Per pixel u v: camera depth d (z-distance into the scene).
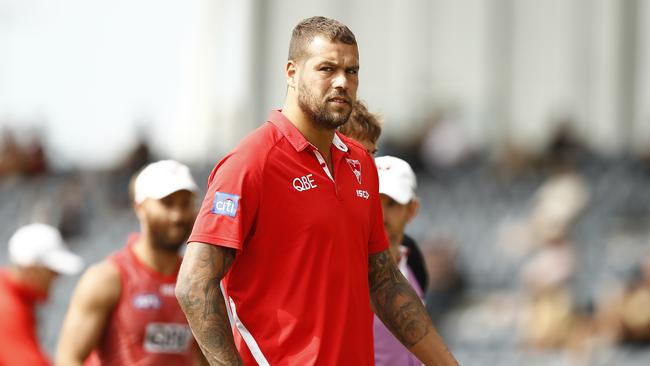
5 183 58.38
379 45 59.97
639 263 43.78
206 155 58.22
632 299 37.25
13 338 23.31
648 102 57.53
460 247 47.16
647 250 44.28
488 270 47.03
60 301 47.09
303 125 12.56
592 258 45.06
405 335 13.68
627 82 57.66
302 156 12.47
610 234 46.38
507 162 52.22
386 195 16.11
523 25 59.34
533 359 39.44
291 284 12.32
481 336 42.16
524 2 59.28
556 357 38.97
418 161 51.50
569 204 45.25
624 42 57.78
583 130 58.00
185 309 12.03
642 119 57.31
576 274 42.75
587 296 42.41
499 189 50.69
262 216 12.25
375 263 13.64
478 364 41.09
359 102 15.39
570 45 58.53
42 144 59.06
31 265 23.75
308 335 12.33
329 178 12.60
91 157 63.38
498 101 59.00
